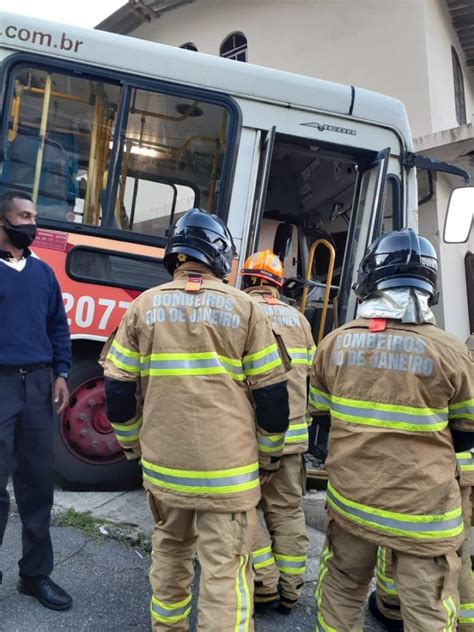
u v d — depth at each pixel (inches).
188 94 135.7
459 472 74.4
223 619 66.8
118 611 91.4
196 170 139.6
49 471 90.7
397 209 152.1
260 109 140.9
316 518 135.3
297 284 177.0
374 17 300.4
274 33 332.8
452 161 257.3
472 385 70.4
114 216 134.0
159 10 375.2
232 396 72.4
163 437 71.6
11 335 87.0
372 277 76.8
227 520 70.6
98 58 130.3
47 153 130.4
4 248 89.9
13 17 126.2
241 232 137.9
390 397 71.5
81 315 129.3
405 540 69.4
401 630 93.8
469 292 284.4
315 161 187.8
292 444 100.7
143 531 117.2
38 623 85.6
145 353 74.2
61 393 95.2
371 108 150.6
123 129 133.0
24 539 89.7
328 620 76.6
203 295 74.1
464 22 323.3
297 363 105.4
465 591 85.0
